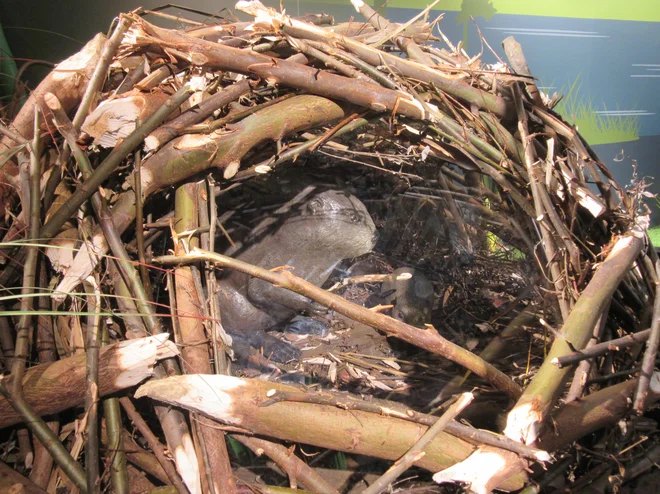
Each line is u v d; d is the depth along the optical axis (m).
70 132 0.75
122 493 0.65
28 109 0.80
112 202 0.83
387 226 1.26
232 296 1.03
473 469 0.62
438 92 0.94
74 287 0.78
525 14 1.61
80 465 0.68
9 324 0.81
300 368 1.02
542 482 0.71
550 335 1.02
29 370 0.69
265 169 0.85
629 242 0.84
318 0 1.52
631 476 0.77
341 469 0.79
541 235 0.98
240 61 0.79
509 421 0.65
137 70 0.83
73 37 1.45
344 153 1.13
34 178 0.75
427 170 1.24
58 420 0.77
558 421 0.72
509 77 0.99
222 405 0.66
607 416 0.74
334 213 1.06
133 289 0.73
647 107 1.74
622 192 0.92
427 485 0.76
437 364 1.04
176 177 0.80
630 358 0.87
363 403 0.69
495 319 1.16
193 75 0.82
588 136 1.66
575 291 0.84
